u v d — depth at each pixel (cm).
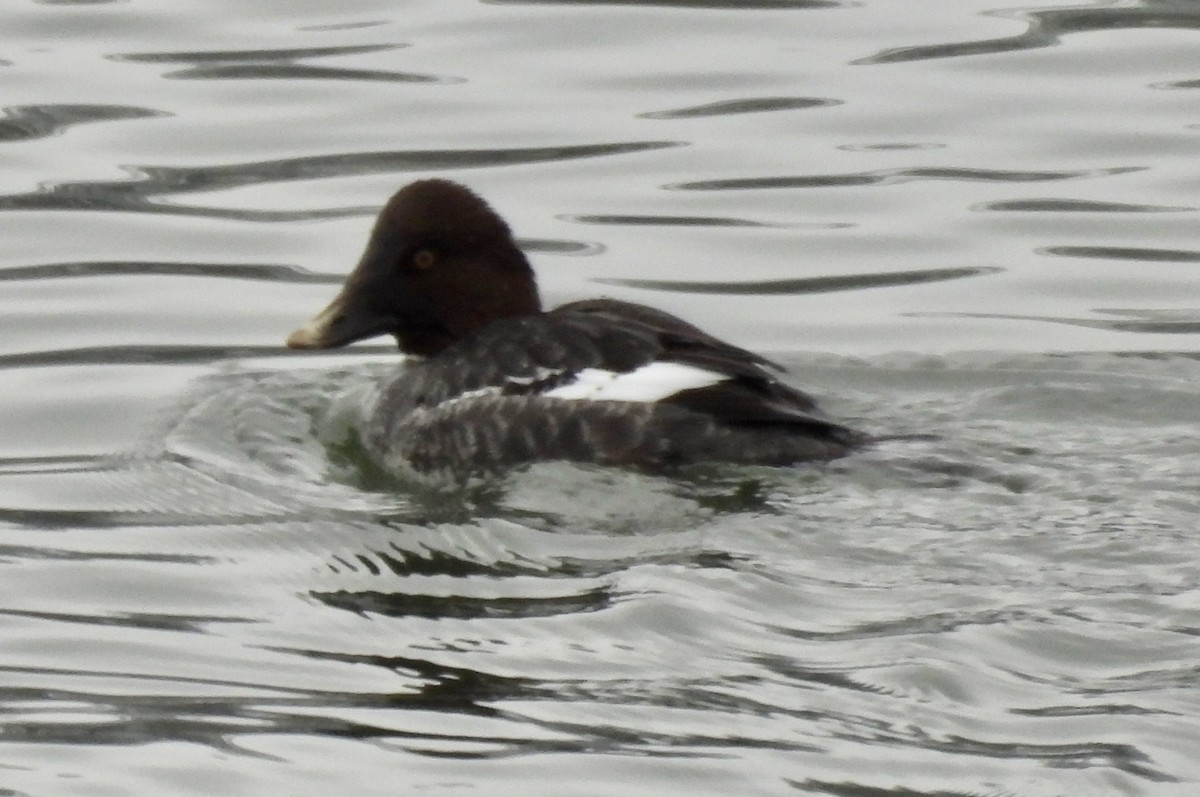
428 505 1323
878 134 1947
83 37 2139
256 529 1294
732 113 1988
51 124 1964
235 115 1984
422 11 2206
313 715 1062
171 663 1127
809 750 1008
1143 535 1220
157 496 1352
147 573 1238
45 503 1345
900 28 2142
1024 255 1756
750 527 1245
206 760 1023
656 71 2062
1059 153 1911
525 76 2058
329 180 1880
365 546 1262
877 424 1426
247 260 1755
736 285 1712
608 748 1017
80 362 1594
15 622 1177
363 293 1445
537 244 1770
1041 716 1030
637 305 1432
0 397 1528
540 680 1086
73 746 1040
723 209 1833
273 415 1481
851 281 1720
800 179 1875
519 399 1362
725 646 1109
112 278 1728
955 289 1705
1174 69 2041
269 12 2206
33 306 1683
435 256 1442
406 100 2012
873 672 1073
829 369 1543
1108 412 1438
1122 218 1803
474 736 1034
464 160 1909
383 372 1566
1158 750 995
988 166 1891
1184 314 1652
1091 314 1656
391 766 1009
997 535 1225
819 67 2062
